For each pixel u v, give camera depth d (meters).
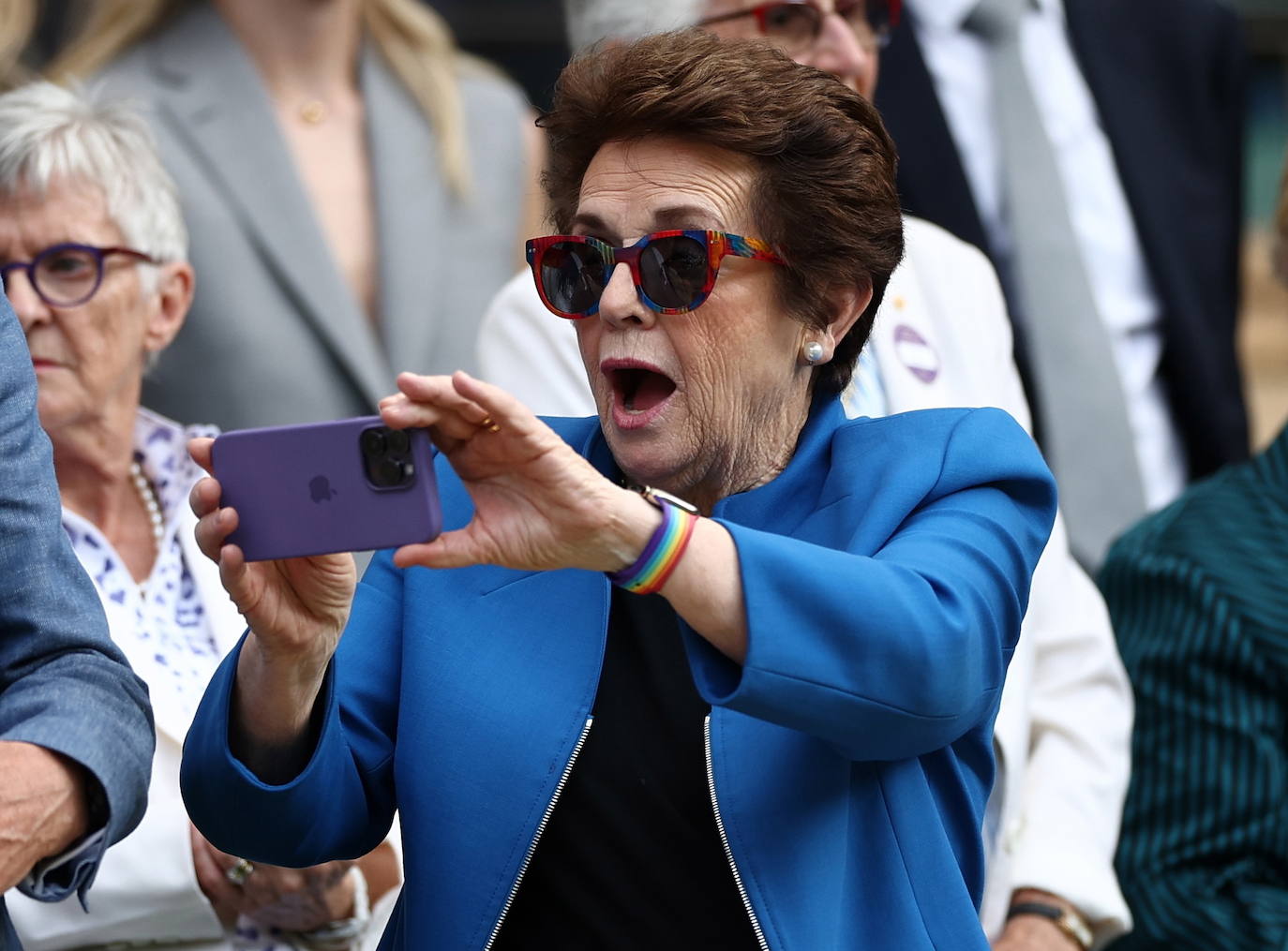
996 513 6.75
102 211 9.40
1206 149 14.13
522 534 5.85
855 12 10.77
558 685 6.77
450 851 6.65
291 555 5.97
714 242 6.55
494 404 5.62
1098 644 10.38
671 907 6.57
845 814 6.54
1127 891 10.20
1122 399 12.69
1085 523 12.52
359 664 7.11
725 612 5.92
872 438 7.00
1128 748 10.26
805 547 6.07
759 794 6.45
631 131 6.73
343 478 5.90
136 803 6.70
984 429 6.98
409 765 6.79
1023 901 9.70
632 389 6.95
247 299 11.56
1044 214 12.93
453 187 12.64
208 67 12.12
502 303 10.16
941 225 12.59
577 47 11.47
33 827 6.29
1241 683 10.12
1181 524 10.64
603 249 6.74
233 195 11.74
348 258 12.27
